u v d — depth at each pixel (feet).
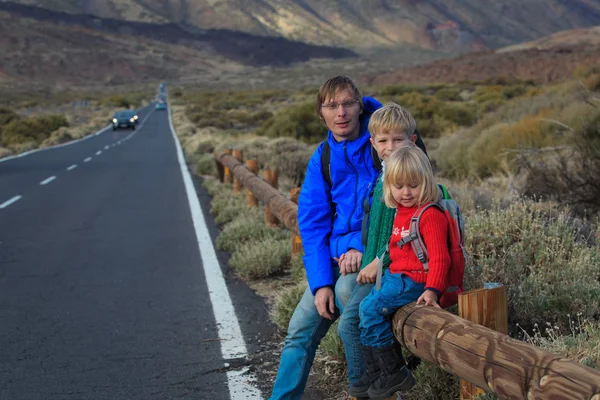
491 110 132.16
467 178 47.67
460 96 222.69
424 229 9.83
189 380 15.43
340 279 11.37
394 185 10.00
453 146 64.85
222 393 14.65
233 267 26.68
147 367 16.29
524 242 17.61
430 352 9.50
